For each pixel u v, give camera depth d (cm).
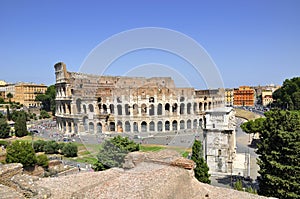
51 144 4412
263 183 2102
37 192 952
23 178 1027
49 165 3512
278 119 2162
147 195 934
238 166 3475
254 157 4128
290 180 1903
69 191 1023
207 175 2206
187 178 1142
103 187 1020
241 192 1275
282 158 2002
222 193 1262
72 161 3750
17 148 3188
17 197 905
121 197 933
